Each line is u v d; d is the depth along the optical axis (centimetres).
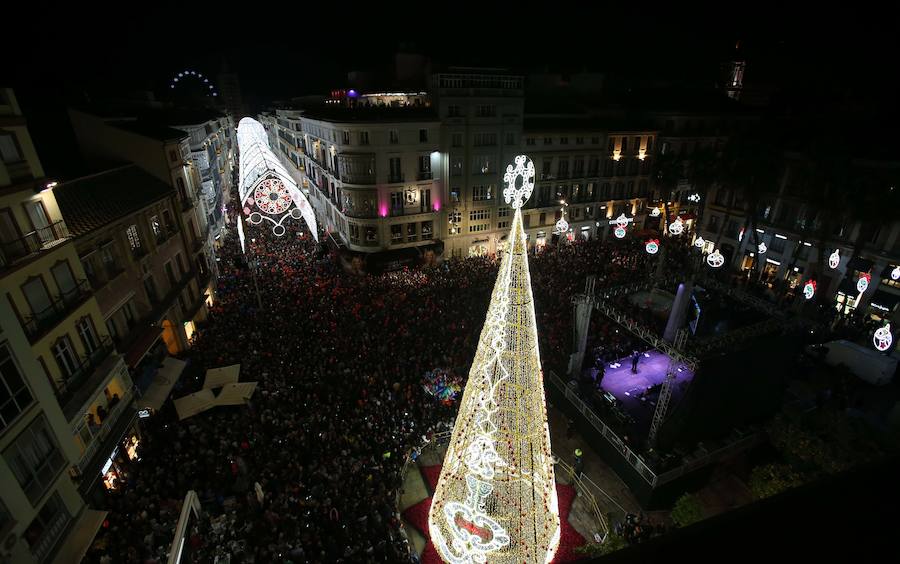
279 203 3831
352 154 4159
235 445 2155
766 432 2264
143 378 2484
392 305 3531
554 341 3136
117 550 1705
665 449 2220
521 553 1573
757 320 2673
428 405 2523
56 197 2356
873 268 3534
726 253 4906
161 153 3238
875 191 3212
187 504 1304
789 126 4381
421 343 2973
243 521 1873
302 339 2989
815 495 251
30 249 1819
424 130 4344
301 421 2330
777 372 2355
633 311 2853
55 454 1673
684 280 2381
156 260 2984
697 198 4762
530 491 1588
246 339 3003
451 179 4634
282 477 2016
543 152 4997
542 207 5138
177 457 2094
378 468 2144
